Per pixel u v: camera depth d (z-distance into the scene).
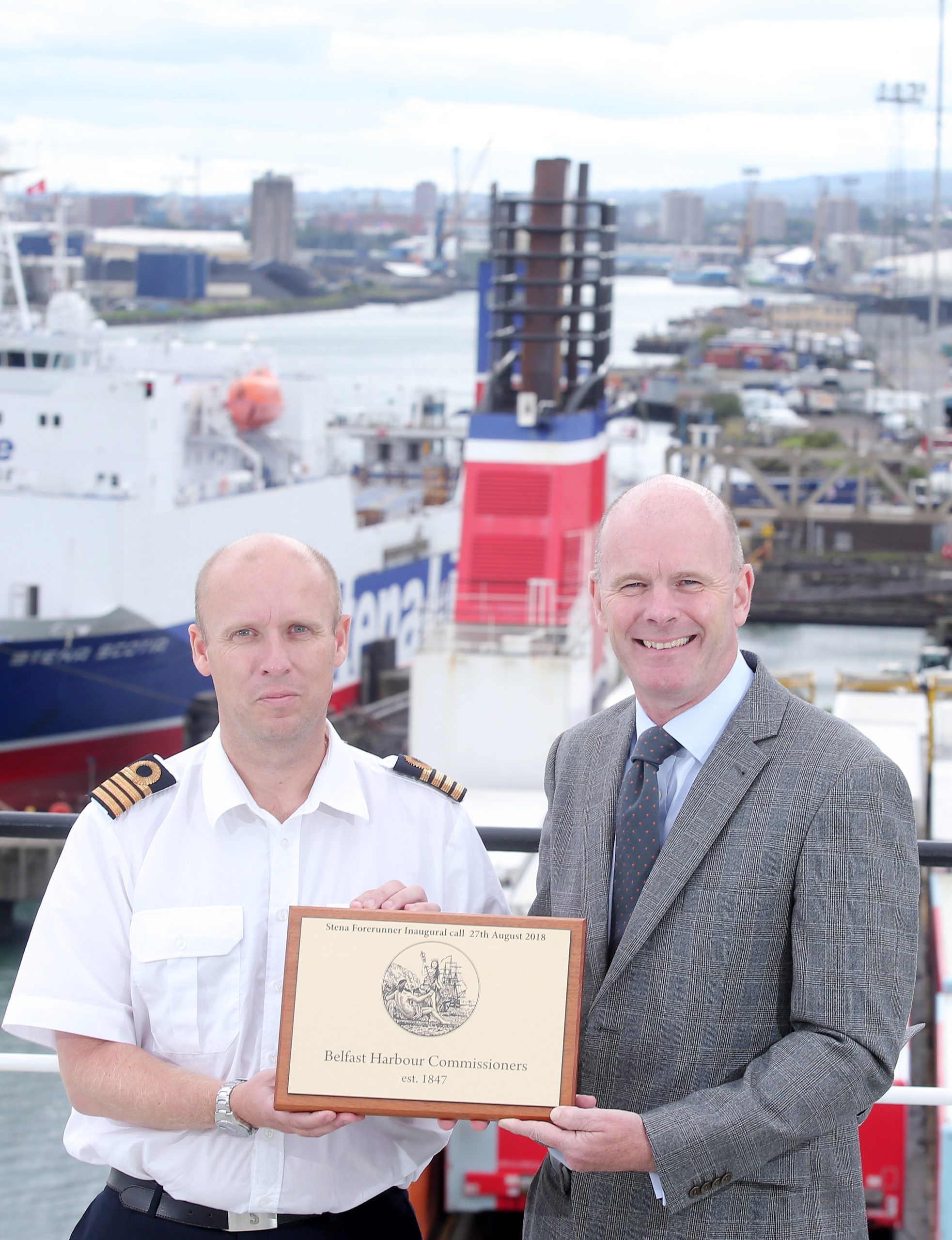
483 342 37.34
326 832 3.28
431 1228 12.32
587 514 28.81
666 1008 3.03
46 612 30.59
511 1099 2.93
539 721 23.28
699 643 3.07
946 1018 13.73
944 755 22.70
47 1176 10.30
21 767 30.73
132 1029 3.21
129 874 3.22
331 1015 2.96
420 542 44.38
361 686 40.94
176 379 35.28
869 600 64.44
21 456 31.45
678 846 3.04
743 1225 2.99
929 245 160.38
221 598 3.13
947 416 111.81
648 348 186.75
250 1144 3.14
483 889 3.44
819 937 2.91
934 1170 12.97
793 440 97.94
